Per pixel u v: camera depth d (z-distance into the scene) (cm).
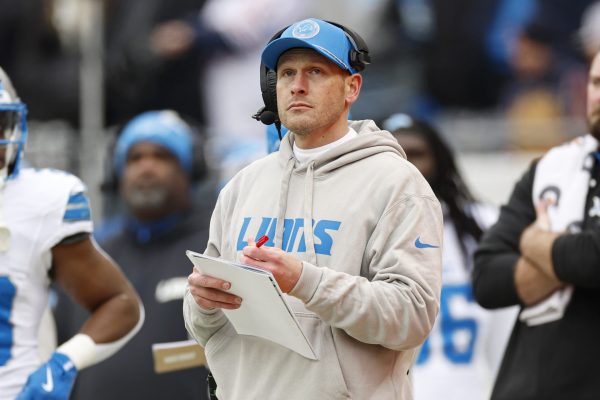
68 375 1422
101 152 2680
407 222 1155
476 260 1650
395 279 1137
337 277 1120
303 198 1195
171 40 3020
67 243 1437
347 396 1152
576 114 3112
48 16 2939
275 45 1179
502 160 2819
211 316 1220
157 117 2092
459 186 1969
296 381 1163
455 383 1872
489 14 3102
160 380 1828
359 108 3034
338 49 1173
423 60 3095
